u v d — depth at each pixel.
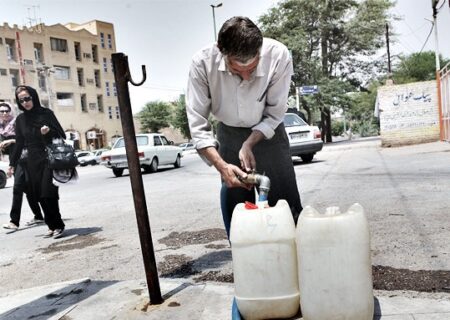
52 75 45.78
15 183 5.95
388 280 2.83
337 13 29.02
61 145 5.00
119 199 8.29
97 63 51.81
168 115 61.12
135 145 2.57
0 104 6.04
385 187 6.49
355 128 69.50
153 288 2.66
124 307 2.67
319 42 30.20
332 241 1.90
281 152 2.68
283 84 2.51
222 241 4.25
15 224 6.00
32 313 2.75
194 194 7.88
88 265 3.90
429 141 15.17
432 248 3.39
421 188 6.09
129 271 3.61
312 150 12.09
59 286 3.19
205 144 2.47
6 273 3.91
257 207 2.15
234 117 2.57
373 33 29.67
